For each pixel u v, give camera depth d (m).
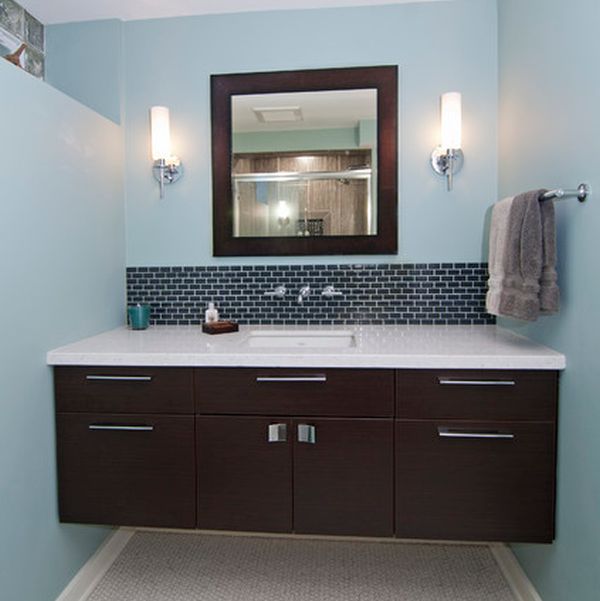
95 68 1.92
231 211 1.94
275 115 1.91
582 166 1.18
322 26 1.88
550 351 1.36
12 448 1.27
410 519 1.37
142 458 1.43
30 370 1.34
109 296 1.84
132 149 1.96
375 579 1.60
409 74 1.86
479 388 1.34
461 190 1.86
